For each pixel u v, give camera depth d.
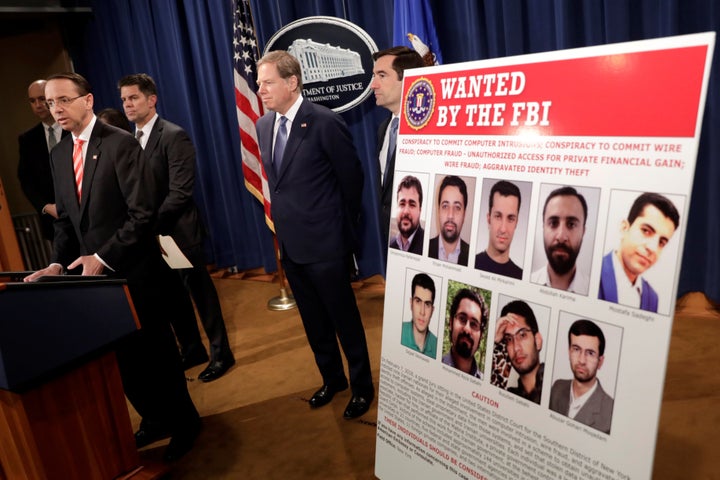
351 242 2.28
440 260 1.42
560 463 1.17
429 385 1.48
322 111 2.14
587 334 1.09
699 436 1.98
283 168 2.15
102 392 1.83
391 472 1.65
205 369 2.97
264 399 2.64
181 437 2.28
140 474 1.96
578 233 1.10
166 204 2.67
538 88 1.16
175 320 3.03
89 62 5.00
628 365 1.04
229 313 3.84
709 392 2.22
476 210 1.31
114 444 1.88
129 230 1.97
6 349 1.46
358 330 2.31
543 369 1.18
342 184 2.19
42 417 1.63
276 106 2.11
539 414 1.20
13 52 4.83
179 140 2.71
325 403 2.51
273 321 3.60
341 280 2.22
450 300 1.39
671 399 2.22
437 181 1.41
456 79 1.34
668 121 0.97
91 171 2.01
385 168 2.47
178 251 2.65
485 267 1.29
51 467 1.66
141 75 2.73
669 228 0.97
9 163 4.95
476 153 1.30
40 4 4.52
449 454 1.45
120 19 4.62
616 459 1.07
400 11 3.03
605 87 1.05
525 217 1.19
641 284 1.01
